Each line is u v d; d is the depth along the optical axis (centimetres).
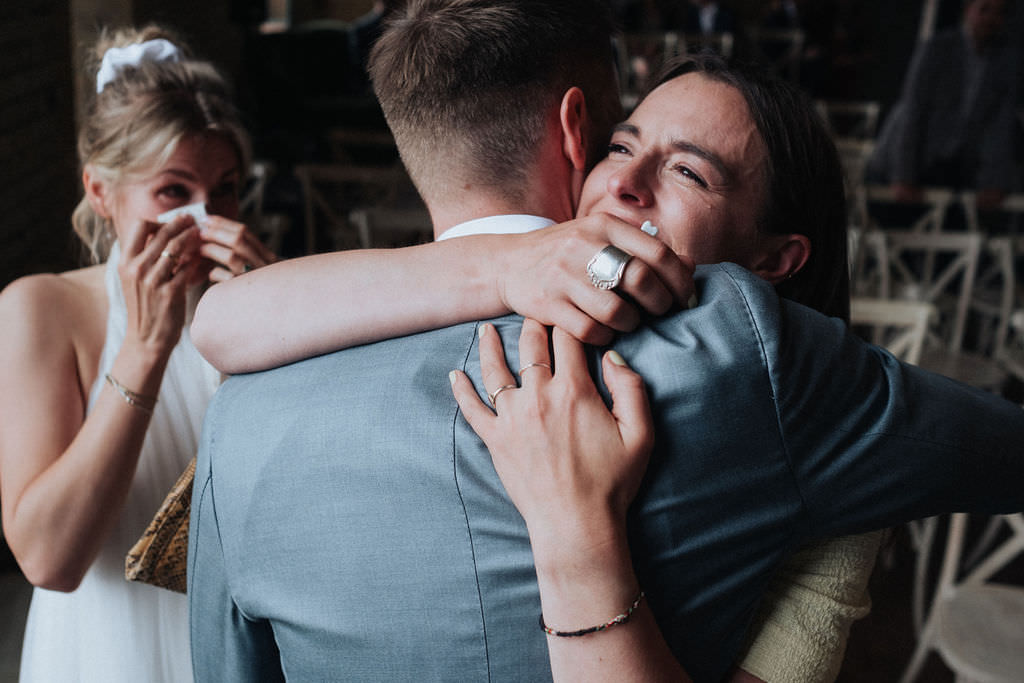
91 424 124
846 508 73
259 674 87
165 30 162
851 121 912
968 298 397
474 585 73
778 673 78
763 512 72
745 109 92
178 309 126
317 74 922
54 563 124
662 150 92
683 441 71
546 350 75
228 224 135
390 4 93
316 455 78
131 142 141
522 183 88
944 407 75
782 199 93
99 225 159
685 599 72
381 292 82
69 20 411
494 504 73
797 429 71
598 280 72
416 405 76
